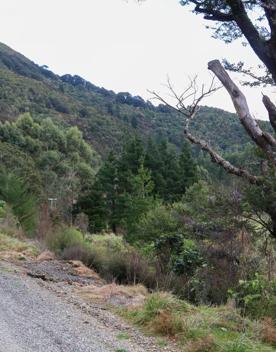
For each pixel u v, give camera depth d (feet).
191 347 16.93
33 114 318.65
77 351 15.43
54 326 18.21
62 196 112.16
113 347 16.52
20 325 17.60
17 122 231.71
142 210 74.28
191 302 27.76
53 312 20.68
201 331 18.20
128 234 61.82
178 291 29.60
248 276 27.40
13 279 27.45
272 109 20.95
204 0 22.95
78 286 29.22
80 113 373.40
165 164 137.80
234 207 24.58
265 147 21.09
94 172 212.23
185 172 131.85
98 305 23.71
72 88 527.40
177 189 127.65
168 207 60.95
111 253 41.19
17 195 63.31
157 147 147.74
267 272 27.58
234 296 22.74
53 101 372.79
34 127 230.07
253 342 17.57
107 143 319.68
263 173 21.89
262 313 21.20
